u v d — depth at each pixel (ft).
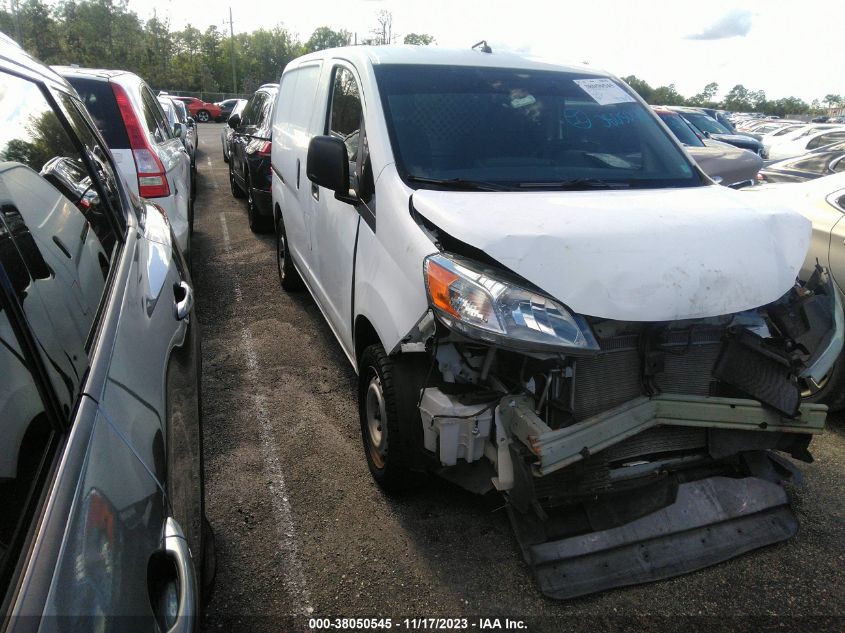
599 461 7.59
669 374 8.18
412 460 8.64
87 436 4.25
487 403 7.72
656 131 11.32
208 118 118.11
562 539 7.93
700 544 8.25
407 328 8.13
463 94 10.64
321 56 15.03
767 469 8.88
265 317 17.15
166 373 6.32
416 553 8.66
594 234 7.38
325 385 13.48
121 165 15.02
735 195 9.48
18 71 6.49
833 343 8.69
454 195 8.63
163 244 8.87
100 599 3.53
